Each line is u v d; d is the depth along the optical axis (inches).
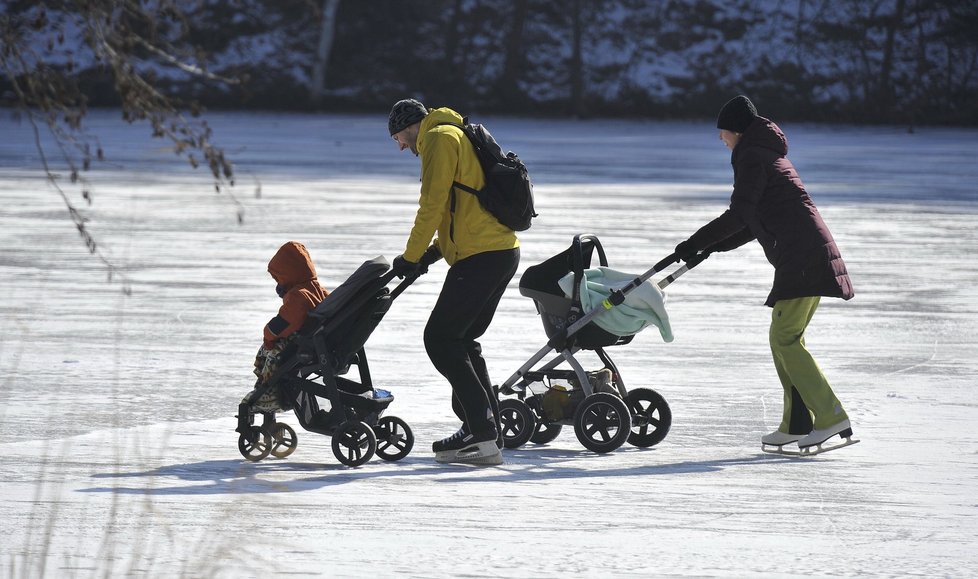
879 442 917.2
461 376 852.0
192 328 1373.0
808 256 866.8
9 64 524.1
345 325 845.8
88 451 865.5
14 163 3503.9
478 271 839.7
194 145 544.4
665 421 921.5
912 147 5064.0
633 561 637.3
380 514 719.7
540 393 940.0
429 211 821.2
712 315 1509.6
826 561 639.8
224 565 619.2
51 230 2204.7
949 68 7726.4
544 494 772.6
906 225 2460.6
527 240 2160.4
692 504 749.9
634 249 2068.2
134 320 1413.6
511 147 4869.6
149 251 1983.3
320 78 7721.5
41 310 1465.3
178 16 538.3
